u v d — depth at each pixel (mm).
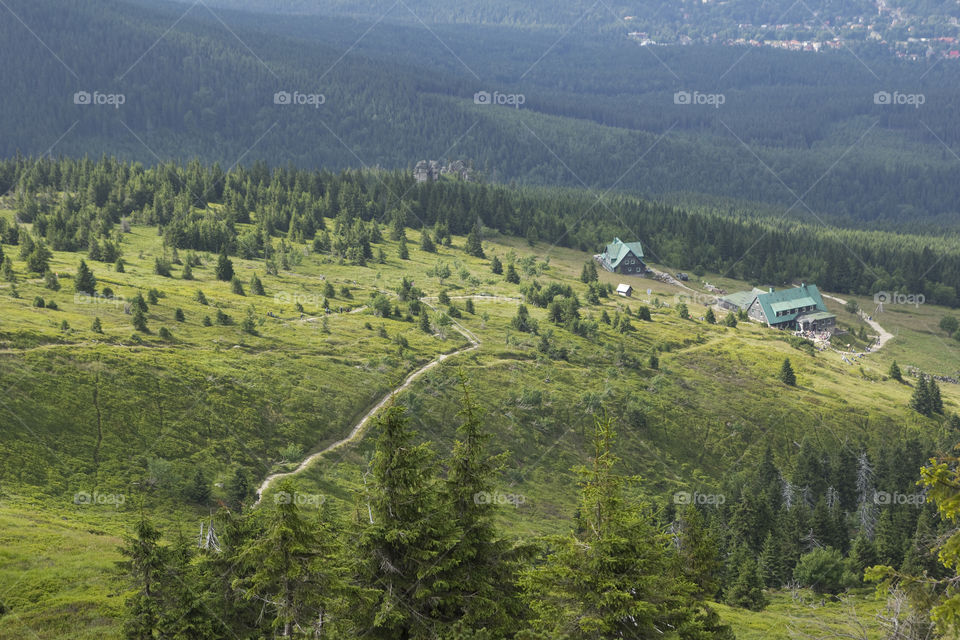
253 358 136125
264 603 44156
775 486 128250
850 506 131750
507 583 39781
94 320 132625
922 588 30438
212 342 139375
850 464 134375
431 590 37906
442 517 38375
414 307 184000
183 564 45719
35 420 101438
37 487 90562
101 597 59219
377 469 38312
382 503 38281
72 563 65250
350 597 36500
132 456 102312
